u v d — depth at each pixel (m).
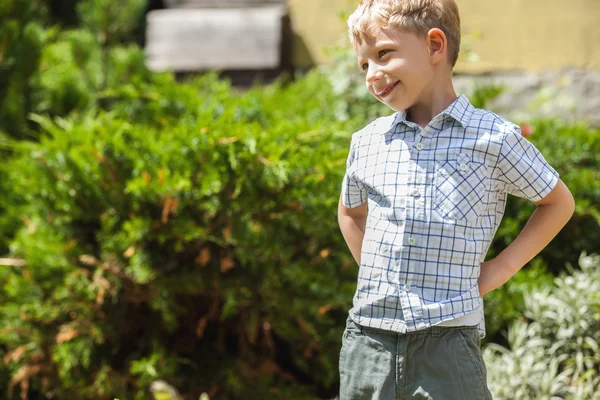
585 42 5.10
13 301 3.30
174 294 3.19
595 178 3.99
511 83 5.15
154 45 5.56
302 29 5.47
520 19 5.18
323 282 3.18
